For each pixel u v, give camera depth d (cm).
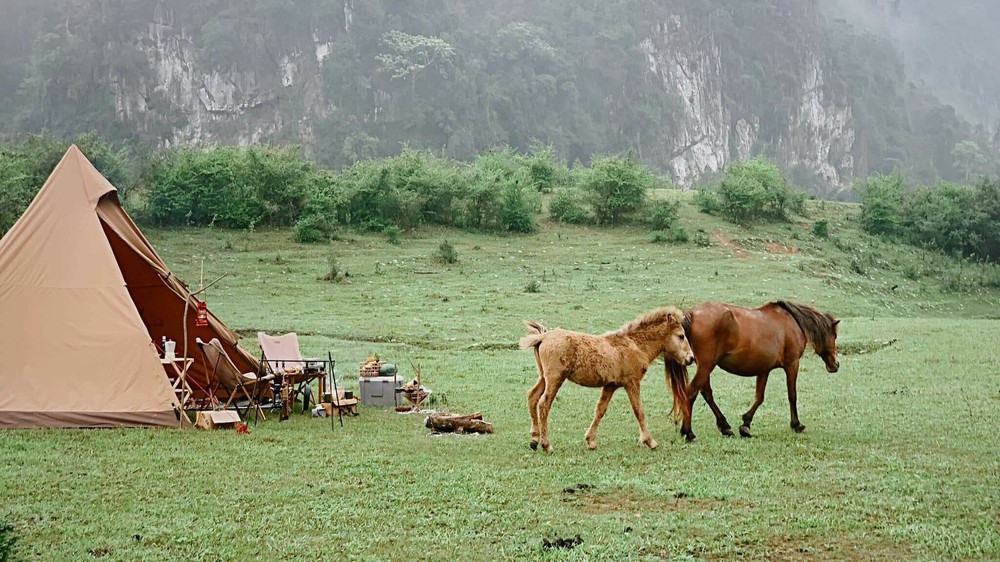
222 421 1279
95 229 1355
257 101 15100
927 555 757
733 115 19062
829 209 6525
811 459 1096
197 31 15262
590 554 754
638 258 4534
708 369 1234
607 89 17525
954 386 1688
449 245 4306
